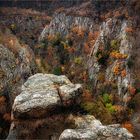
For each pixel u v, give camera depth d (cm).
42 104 2720
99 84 5000
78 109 2855
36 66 5038
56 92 2878
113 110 4212
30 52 5372
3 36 5156
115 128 2452
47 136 2616
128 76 4731
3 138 3125
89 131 2408
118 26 5500
